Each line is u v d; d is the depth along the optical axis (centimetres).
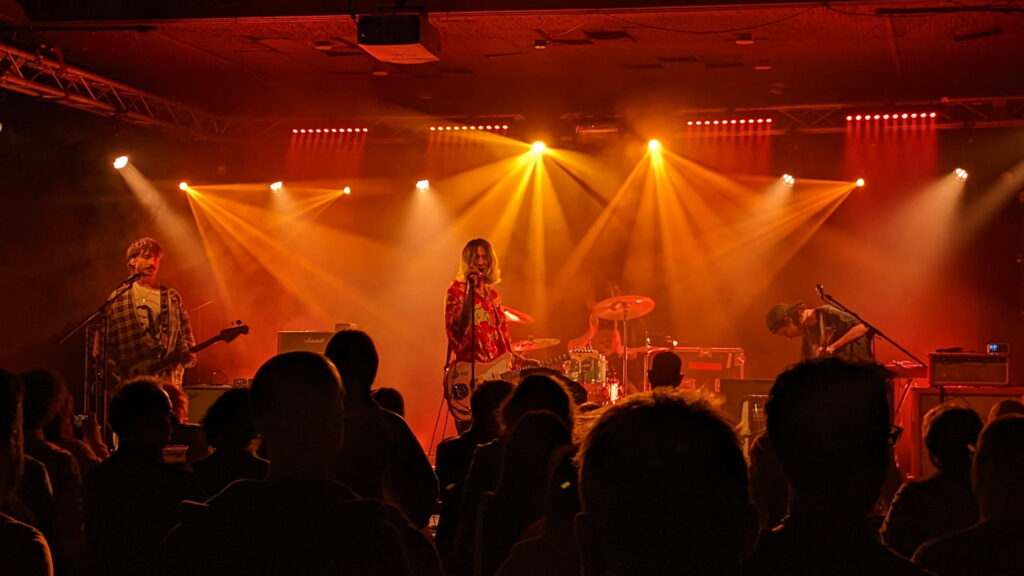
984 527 213
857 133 1200
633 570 141
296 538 188
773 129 1197
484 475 346
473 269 712
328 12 825
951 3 809
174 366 830
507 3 820
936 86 1115
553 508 248
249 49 986
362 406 340
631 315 1053
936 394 876
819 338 886
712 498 140
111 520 314
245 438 335
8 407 227
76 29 891
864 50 974
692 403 147
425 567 215
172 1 855
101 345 832
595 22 877
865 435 154
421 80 1121
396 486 340
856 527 158
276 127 1305
